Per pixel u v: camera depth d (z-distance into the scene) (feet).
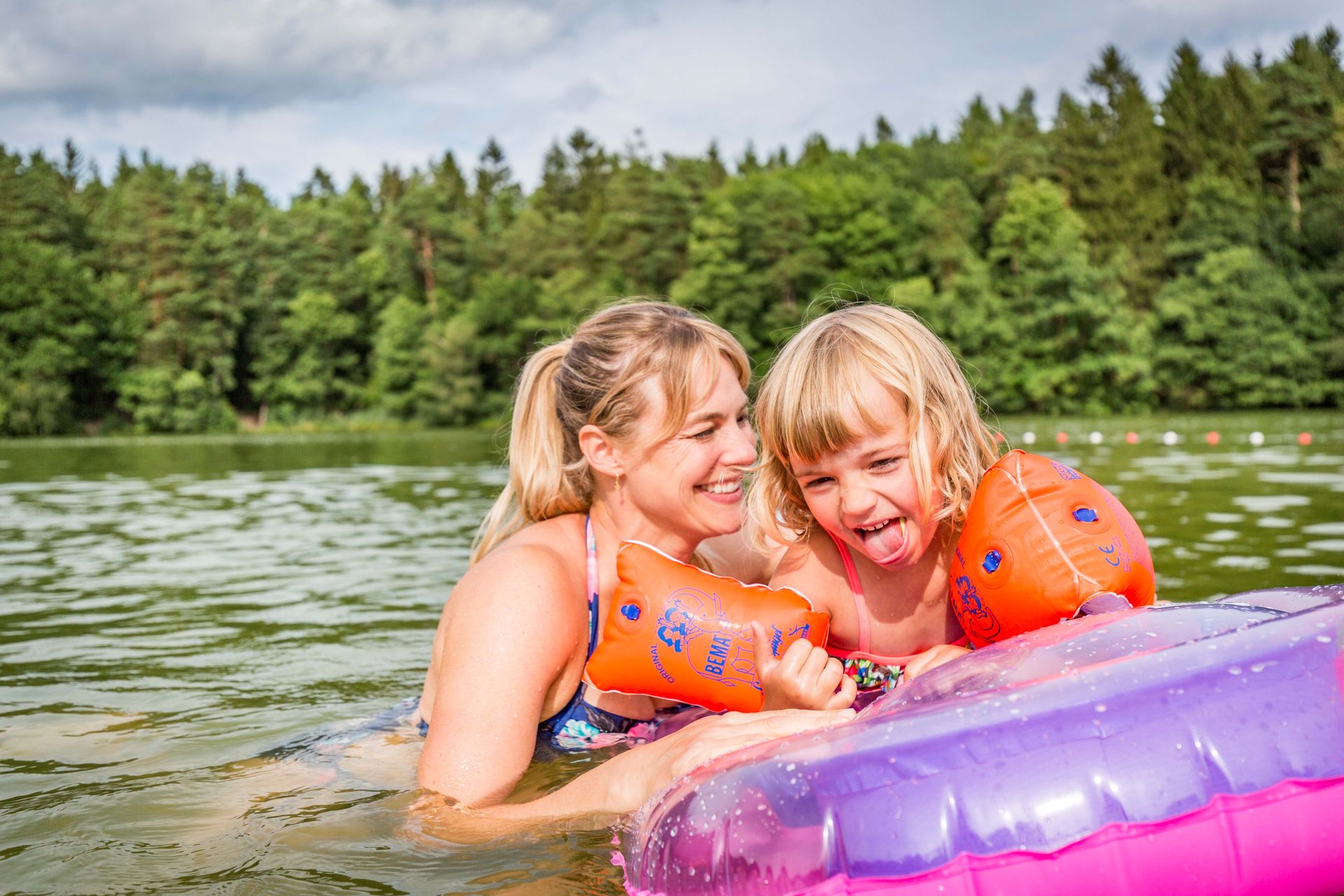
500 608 6.59
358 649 11.14
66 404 135.74
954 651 6.81
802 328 7.18
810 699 6.16
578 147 264.31
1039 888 4.10
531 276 173.27
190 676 10.02
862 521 6.73
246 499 31.89
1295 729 4.29
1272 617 4.99
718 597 6.82
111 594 14.69
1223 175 147.84
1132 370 117.08
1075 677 4.56
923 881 4.16
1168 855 4.11
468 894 4.98
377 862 5.37
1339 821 4.20
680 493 7.18
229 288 156.35
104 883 5.20
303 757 7.29
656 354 7.10
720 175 233.35
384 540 20.66
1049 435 65.36
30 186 165.68
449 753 6.31
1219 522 19.01
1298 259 124.57
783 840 4.35
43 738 7.91
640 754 5.91
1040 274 122.72
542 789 6.38
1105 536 6.26
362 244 198.39
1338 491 24.31
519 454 7.90
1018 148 156.35
